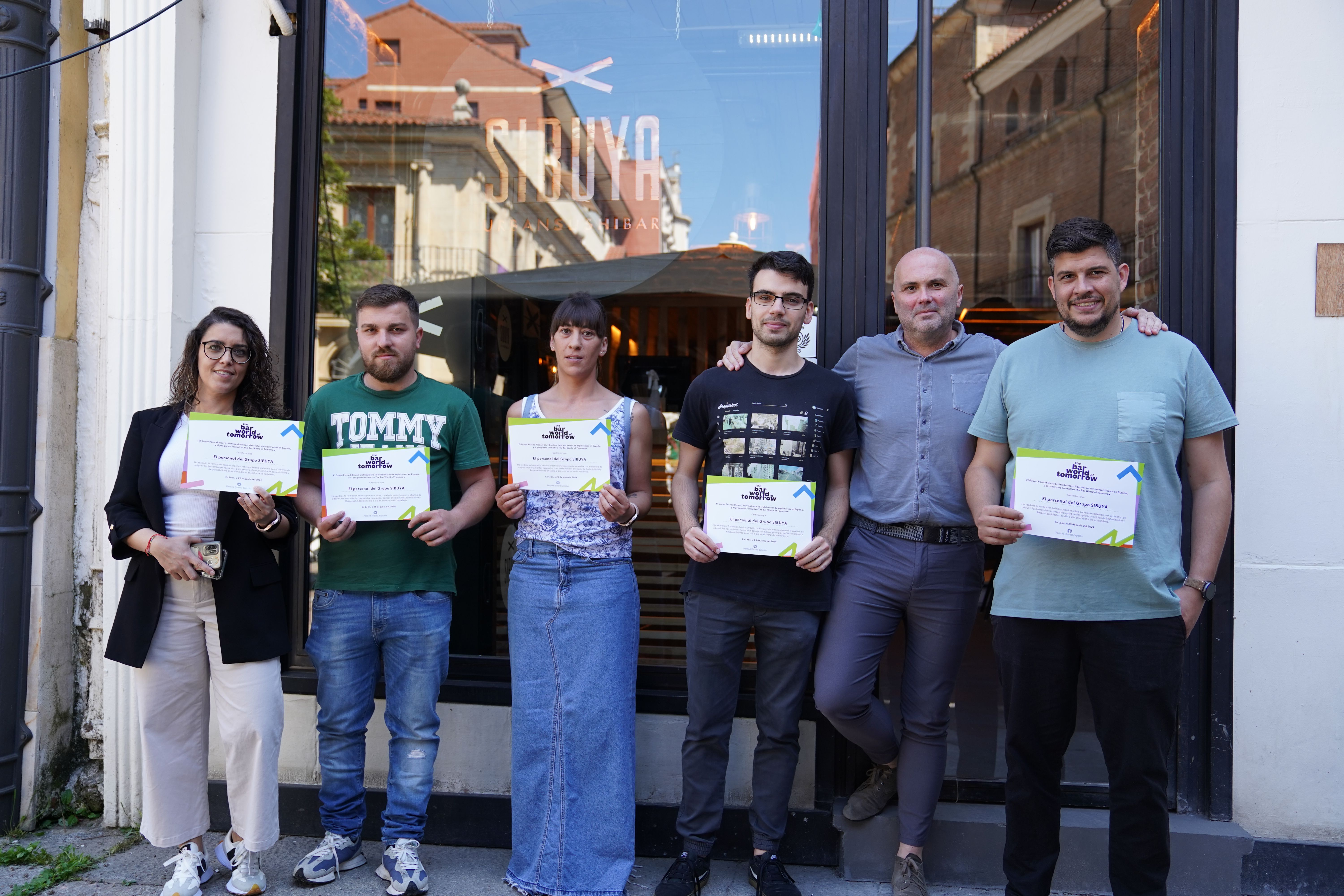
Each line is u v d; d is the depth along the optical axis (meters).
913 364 2.40
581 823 2.39
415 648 2.47
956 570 2.34
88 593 2.92
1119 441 1.99
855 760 2.67
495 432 3.18
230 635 2.25
